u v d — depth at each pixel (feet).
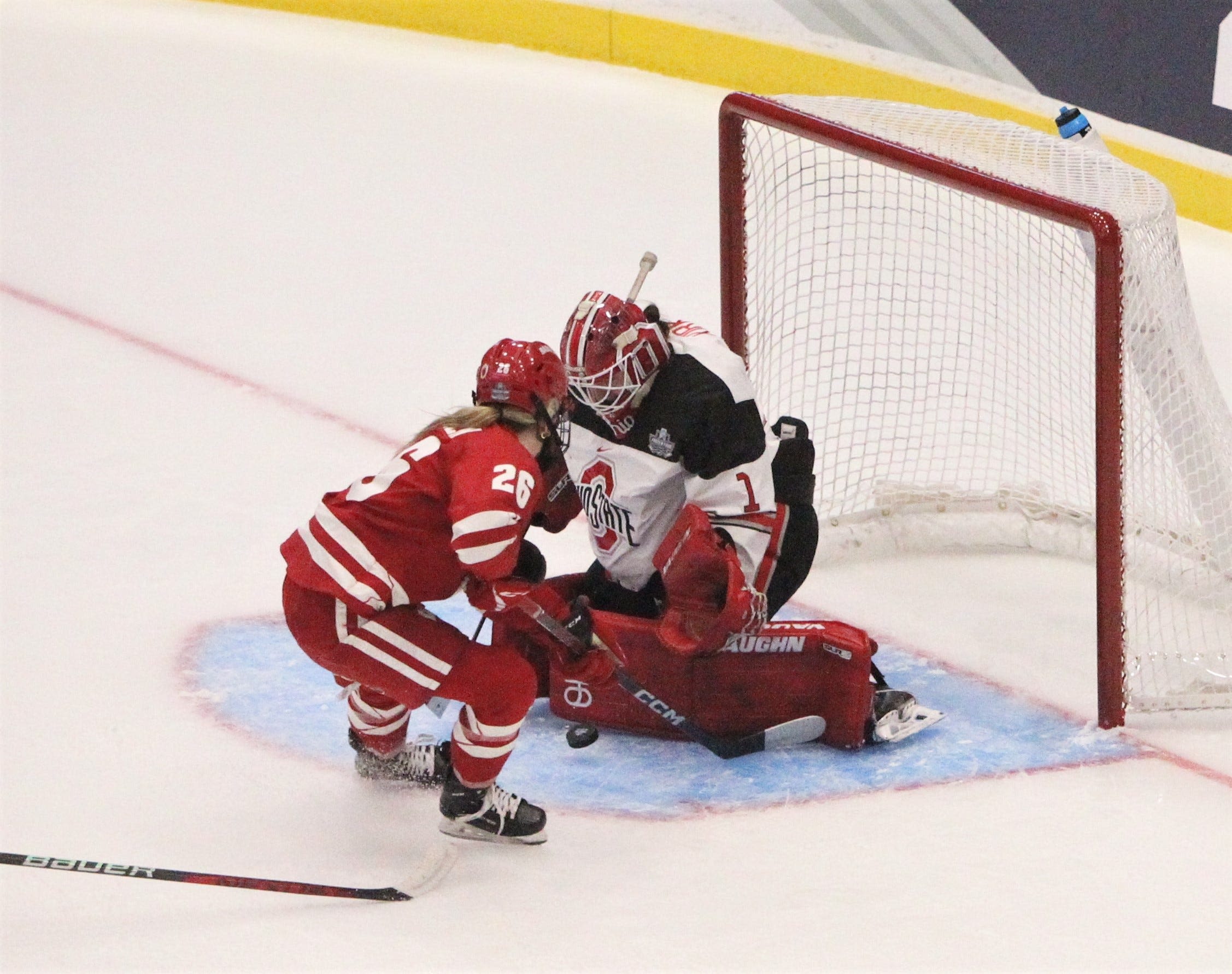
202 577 51.06
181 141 97.14
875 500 55.93
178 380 67.92
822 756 41.78
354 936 33.01
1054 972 32.27
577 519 57.72
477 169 94.22
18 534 53.36
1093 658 47.60
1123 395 40.60
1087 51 87.97
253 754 40.83
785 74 102.58
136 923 33.27
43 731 41.34
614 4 109.09
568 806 39.06
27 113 100.22
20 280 78.23
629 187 92.27
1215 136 84.48
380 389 68.08
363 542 35.01
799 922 34.01
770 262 70.28
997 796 39.52
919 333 67.05
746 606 39.42
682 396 39.58
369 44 113.19
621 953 32.68
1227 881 35.76
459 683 35.35
